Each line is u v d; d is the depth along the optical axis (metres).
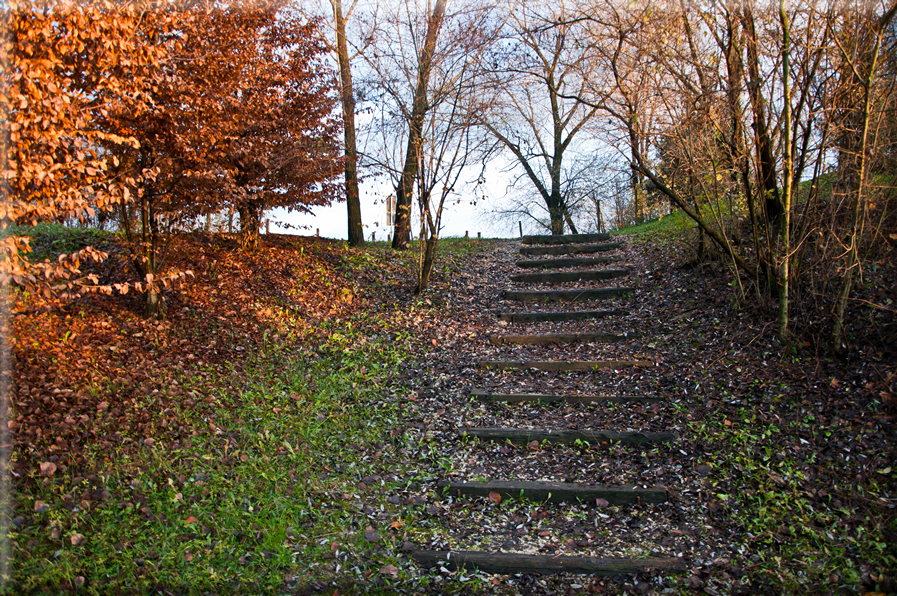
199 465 4.23
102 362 5.38
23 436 4.09
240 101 7.13
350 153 9.99
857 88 4.86
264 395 5.46
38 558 3.18
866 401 4.54
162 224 6.45
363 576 3.40
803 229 5.37
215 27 6.50
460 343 7.07
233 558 3.44
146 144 5.78
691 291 7.27
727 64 5.47
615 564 3.43
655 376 5.75
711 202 6.27
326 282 8.59
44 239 8.48
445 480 4.44
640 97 5.89
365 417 5.37
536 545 3.70
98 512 3.59
